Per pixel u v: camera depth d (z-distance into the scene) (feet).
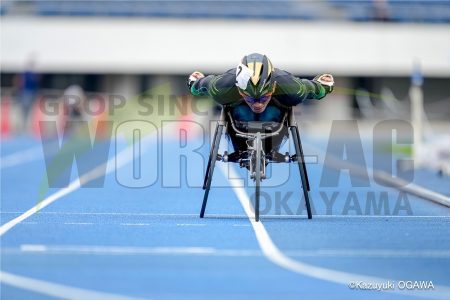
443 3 360.48
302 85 87.51
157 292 55.47
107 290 55.98
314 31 351.67
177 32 356.38
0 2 373.20
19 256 68.28
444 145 160.15
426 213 101.65
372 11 360.89
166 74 370.73
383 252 71.46
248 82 83.71
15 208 105.60
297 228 86.12
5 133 318.04
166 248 72.49
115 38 358.02
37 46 357.41
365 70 352.08
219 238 78.54
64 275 60.90
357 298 54.90
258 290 56.39
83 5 372.58
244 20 354.13
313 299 54.29
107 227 86.28
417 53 350.64
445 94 364.99
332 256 69.41
